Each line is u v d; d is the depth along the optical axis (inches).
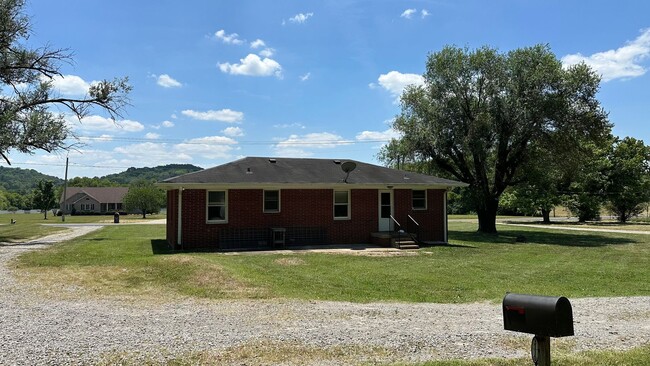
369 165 1026.1
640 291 487.5
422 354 252.7
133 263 595.5
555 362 240.1
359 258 703.1
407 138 1315.2
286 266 610.5
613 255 821.9
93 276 516.1
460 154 1316.4
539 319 186.4
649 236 1251.8
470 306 398.3
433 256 750.5
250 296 419.8
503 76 1206.3
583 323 335.9
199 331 292.7
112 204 4015.8
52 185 3415.4
